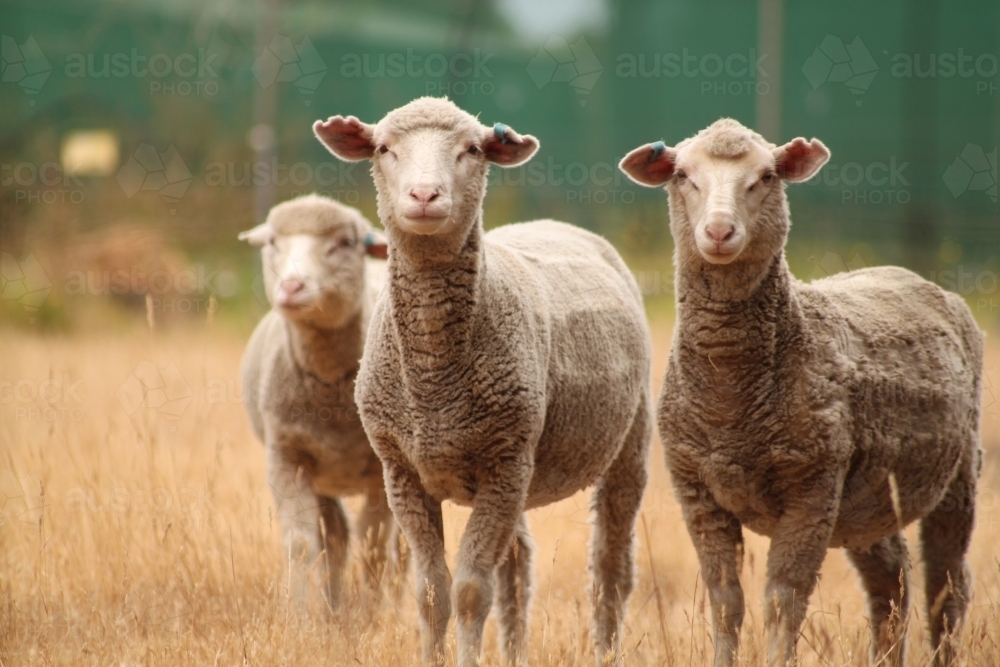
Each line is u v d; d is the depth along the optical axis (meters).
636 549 10.80
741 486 8.59
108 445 12.74
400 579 10.27
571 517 13.53
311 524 10.73
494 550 8.62
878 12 46.31
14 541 11.31
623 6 48.94
